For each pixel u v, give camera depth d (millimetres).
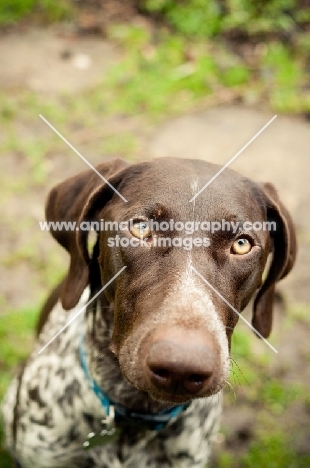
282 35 8422
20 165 6238
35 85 7219
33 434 3434
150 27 8336
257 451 4473
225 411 4664
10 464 4242
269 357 5020
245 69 7832
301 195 6461
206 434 3412
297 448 4543
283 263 3174
